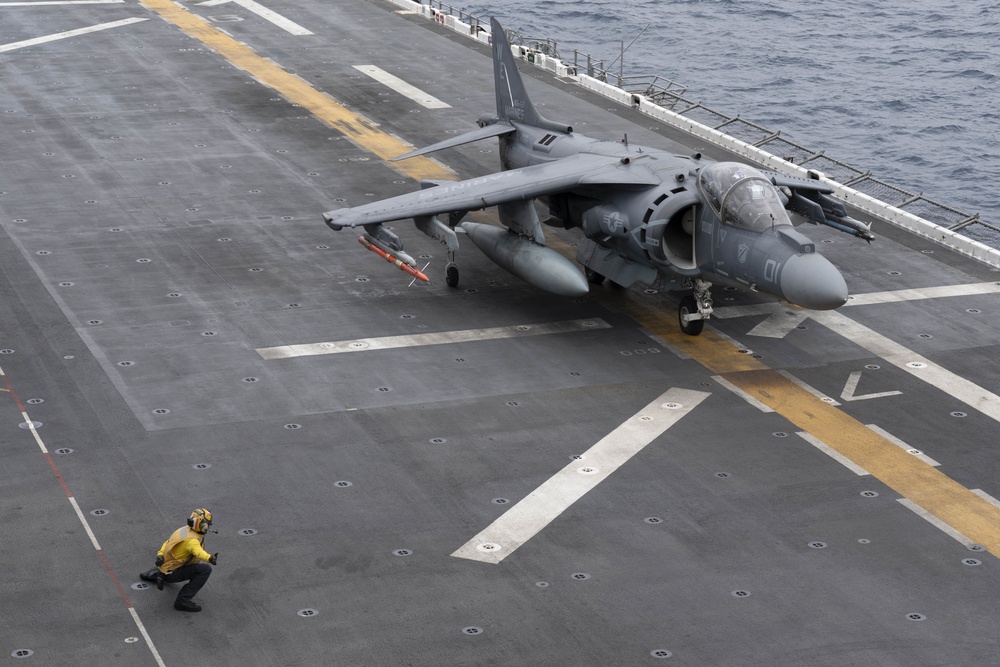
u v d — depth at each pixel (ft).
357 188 136.46
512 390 92.99
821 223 115.44
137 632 64.13
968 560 72.43
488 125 130.21
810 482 80.89
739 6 314.96
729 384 95.09
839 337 104.12
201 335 100.58
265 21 206.69
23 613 65.31
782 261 93.04
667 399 92.17
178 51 187.42
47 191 131.85
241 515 75.25
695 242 100.78
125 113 158.40
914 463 83.66
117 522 74.02
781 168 143.95
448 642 63.82
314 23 206.49
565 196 113.09
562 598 67.82
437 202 108.27
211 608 66.33
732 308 110.01
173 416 87.30
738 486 80.18
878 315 108.58
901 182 196.34
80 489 77.56
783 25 298.15
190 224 124.77
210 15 209.15
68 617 65.16
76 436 84.12
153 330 101.04
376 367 96.12
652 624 65.67
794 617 66.49
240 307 106.32
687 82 250.98
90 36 193.16
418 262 119.14
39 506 75.46
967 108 235.81
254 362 96.17
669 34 287.69
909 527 75.82
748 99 240.32
